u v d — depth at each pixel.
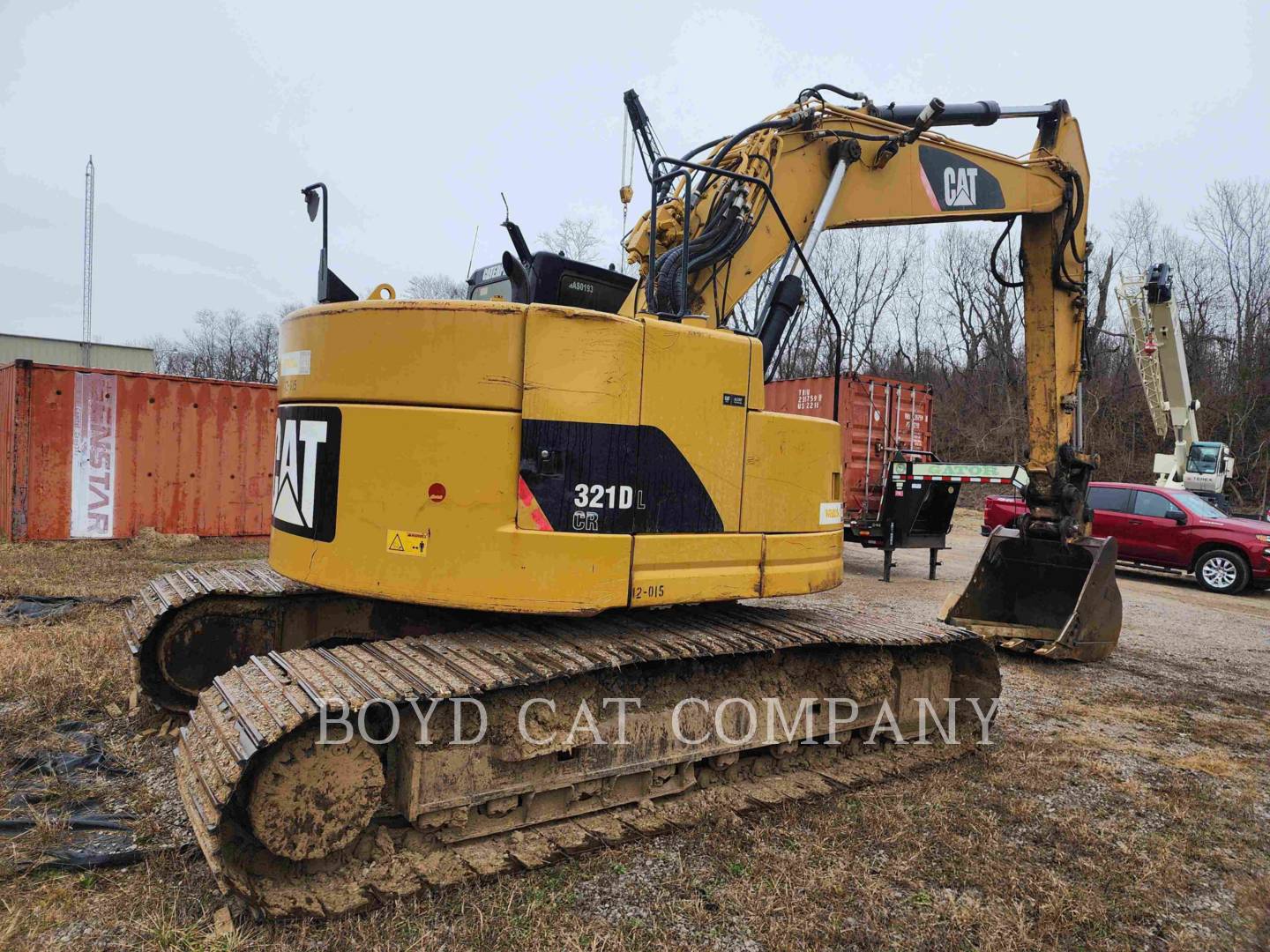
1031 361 7.03
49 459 11.52
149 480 12.20
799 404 13.48
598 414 3.81
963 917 3.30
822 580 4.82
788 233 4.77
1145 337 19.61
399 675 3.39
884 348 39.78
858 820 4.14
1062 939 3.21
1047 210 6.62
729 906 3.30
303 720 3.02
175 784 4.16
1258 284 34.84
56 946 2.86
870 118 6.04
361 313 3.82
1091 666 7.85
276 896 3.12
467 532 3.67
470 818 3.74
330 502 3.86
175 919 3.02
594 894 3.36
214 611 4.89
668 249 5.09
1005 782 4.77
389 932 3.00
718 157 5.26
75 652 5.96
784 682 4.73
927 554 16.45
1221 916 3.44
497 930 3.03
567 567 3.74
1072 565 7.46
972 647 5.62
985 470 11.28
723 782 4.55
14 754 4.38
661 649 3.86
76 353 30.31
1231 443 30.73
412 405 3.72
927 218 6.31
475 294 5.32
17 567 9.48
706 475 4.18
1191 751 5.54
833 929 3.18
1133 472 30.47
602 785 4.09
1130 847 4.02
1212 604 12.18
